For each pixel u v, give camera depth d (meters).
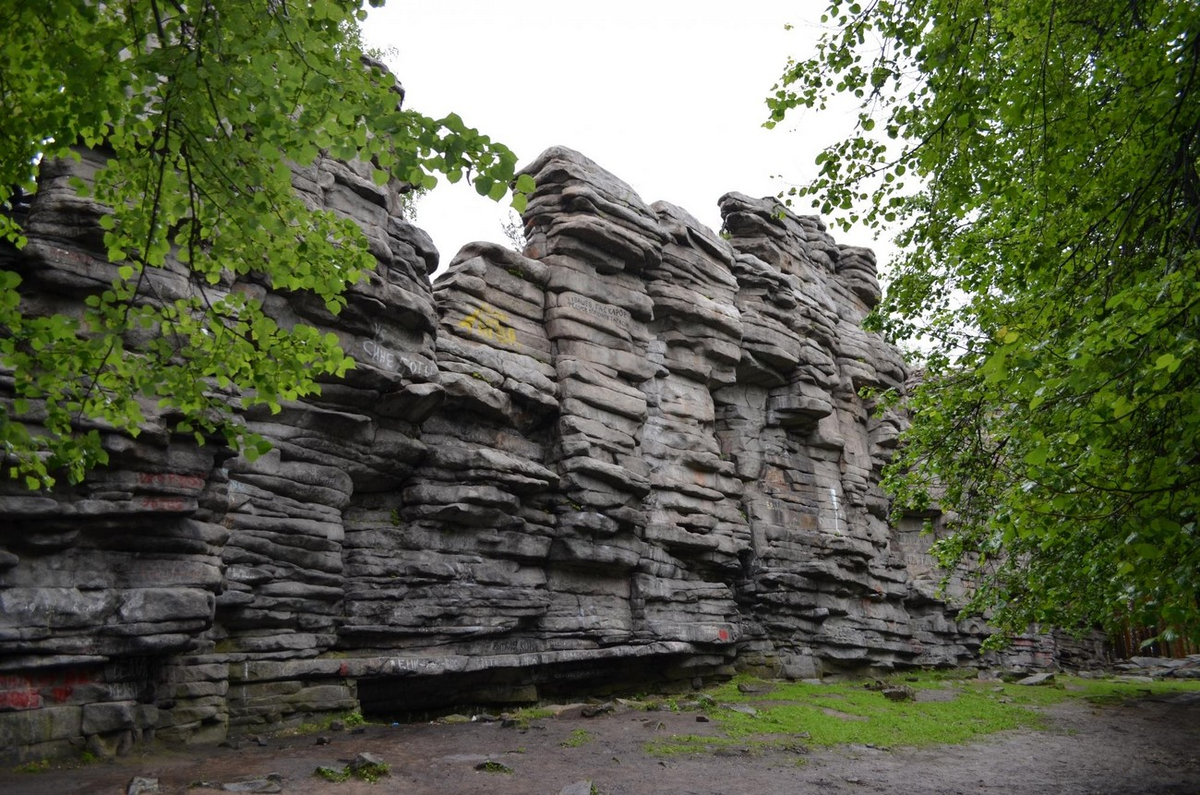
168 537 15.47
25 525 13.98
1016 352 9.05
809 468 34.72
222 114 10.08
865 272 41.12
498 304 25.50
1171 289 8.11
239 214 9.02
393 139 7.63
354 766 14.31
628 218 28.12
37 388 9.30
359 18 7.83
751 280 33.12
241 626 18.11
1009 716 24.97
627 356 27.66
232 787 12.92
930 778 16.78
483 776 14.86
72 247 14.90
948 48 11.80
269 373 9.91
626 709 22.70
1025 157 12.52
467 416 23.53
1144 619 10.12
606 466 25.38
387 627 20.61
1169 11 10.28
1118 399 8.27
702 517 29.06
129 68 7.91
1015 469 15.16
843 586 34.22
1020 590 16.28
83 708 14.27
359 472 20.88
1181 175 10.66
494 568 22.75
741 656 30.31
